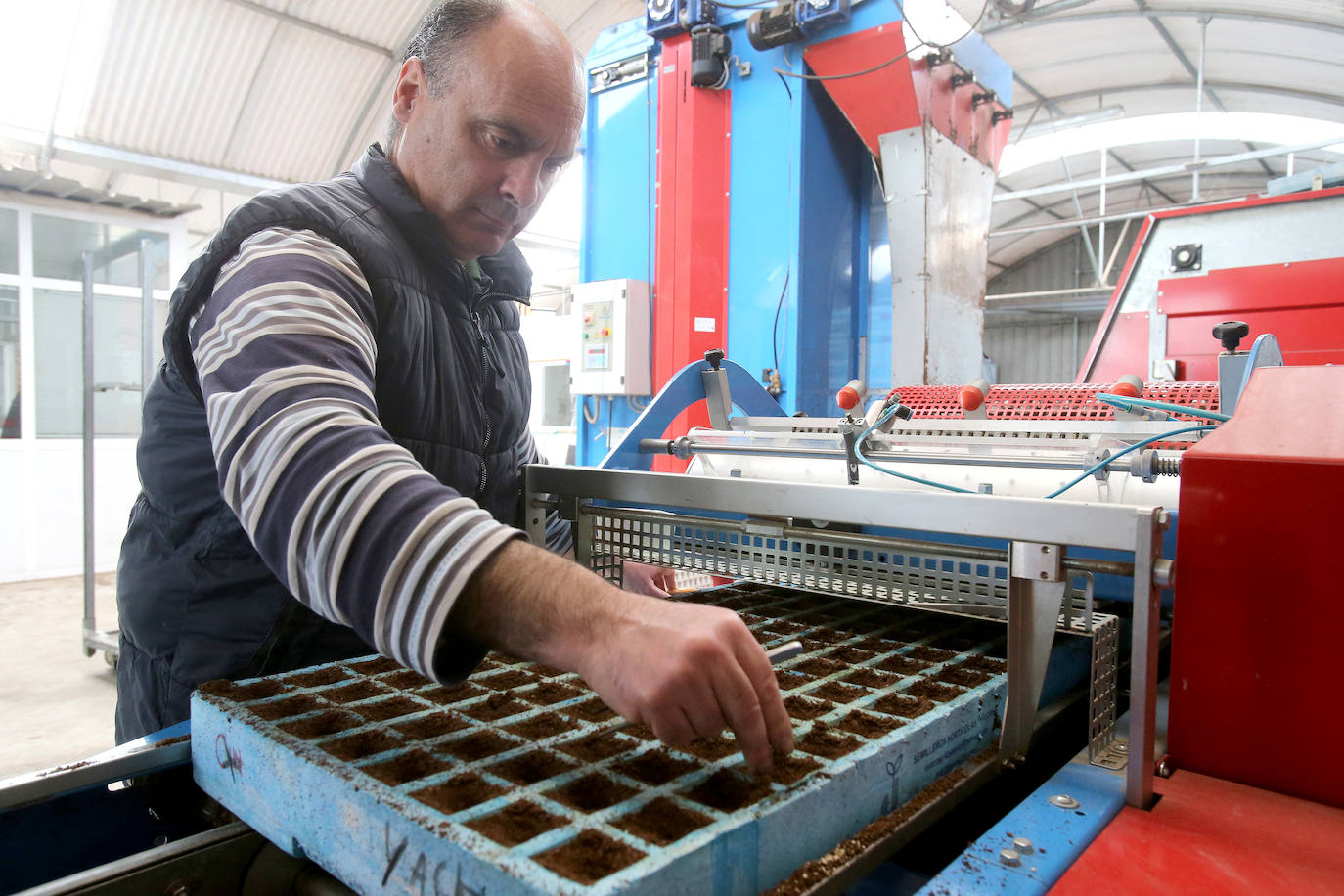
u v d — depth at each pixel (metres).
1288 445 0.62
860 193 2.70
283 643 0.91
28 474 5.38
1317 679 0.60
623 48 2.74
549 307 10.54
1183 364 2.84
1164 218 2.94
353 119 6.32
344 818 0.52
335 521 0.51
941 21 2.13
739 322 2.60
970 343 2.71
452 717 0.67
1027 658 0.68
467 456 1.03
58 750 2.77
